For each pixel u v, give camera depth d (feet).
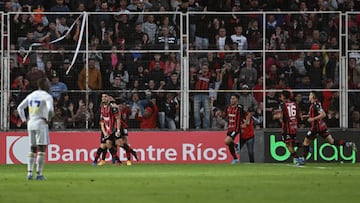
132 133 260.42
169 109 259.39
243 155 262.67
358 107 260.42
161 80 257.55
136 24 258.16
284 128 246.47
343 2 299.17
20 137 260.01
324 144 265.13
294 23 260.83
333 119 260.62
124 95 257.75
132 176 185.98
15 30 254.47
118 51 255.70
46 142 170.91
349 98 260.01
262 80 258.16
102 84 256.93
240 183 160.66
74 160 260.62
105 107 244.63
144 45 256.11
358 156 263.90
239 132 255.50
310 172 204.64
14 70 254.68
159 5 288.71
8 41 253.65
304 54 258.16
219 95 258.57
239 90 256.93
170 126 260.83
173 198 123.85
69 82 256.32
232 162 258.16
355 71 259.19
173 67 257.55
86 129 260.21
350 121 261.24
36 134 170.30
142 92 257.96
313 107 243.40
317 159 265.13
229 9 293.64
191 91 257.96
